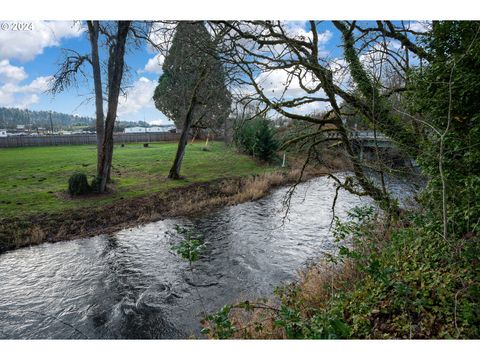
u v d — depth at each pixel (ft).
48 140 138.41
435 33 20.01
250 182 62.80
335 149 28.78
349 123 28.94
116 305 23.67
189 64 42.57
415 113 22.07
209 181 62.85
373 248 19.03
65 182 59.11
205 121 62.80
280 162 78.59
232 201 53.01
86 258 32.04
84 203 46.65
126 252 33.45
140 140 153.38
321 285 19.39
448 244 13.26
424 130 21.90
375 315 13.50
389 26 24.93
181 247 12.74
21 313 22.91
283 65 24.53
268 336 14.53
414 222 18.01
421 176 23.58
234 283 26.20
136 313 22.58
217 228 40.96
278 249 32.89
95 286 26.55
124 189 55.62
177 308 23.06
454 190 16.66
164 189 56.13
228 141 86.94
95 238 37.37
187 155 91.91
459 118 18.44
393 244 17.39
